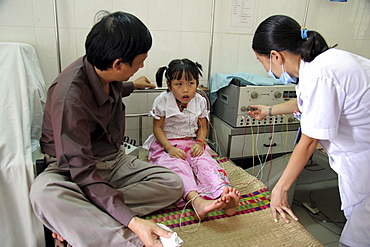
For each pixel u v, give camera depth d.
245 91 1.71
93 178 0.99
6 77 1.29
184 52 1.98
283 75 1.06
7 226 1.12
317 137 0.92
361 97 0.90
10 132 1.15
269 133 1.87
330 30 2.26
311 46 0.95
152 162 1.62
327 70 0.89
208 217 1.22
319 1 2.14
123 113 1.33
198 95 1.74
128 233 0.95
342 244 1.08
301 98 0.99
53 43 1.70
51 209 0.95
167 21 1.87
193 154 1.57
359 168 1.00
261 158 1.98
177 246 0.85
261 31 1.02
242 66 2.14
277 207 1.18
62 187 0.98
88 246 0.94
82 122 1.00
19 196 1.11
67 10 1.66
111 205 0.95
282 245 1.07
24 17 1.61
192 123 1.70
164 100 1.65
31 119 1.32
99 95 1.08
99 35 0.91
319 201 2.17
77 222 0.95
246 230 1.14
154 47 1.90
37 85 1.44
